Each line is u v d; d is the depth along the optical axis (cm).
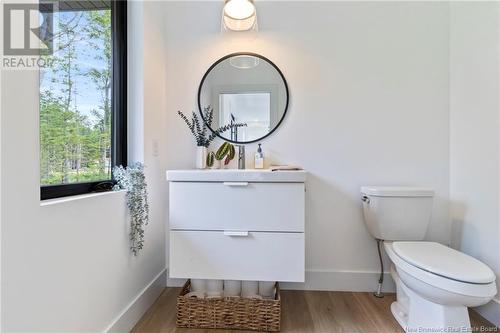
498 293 144
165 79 191
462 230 170
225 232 143
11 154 77
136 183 143
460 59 172
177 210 145
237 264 143
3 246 74
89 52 129
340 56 185
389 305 166
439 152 182
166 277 191
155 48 175
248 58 189
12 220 76
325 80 186
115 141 152
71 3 115
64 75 112
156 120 176
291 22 187
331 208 187
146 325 147
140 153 158
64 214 96
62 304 95
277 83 187
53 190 103
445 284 110
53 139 105
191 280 157
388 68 183
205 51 191
